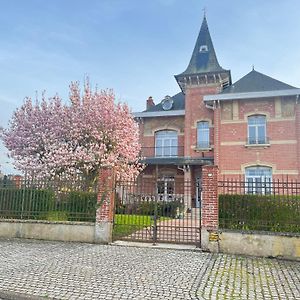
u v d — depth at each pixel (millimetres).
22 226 9969
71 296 4723
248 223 8469
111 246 8852
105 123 16219
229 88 20703
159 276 5906
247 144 18875
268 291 5262
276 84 19828
